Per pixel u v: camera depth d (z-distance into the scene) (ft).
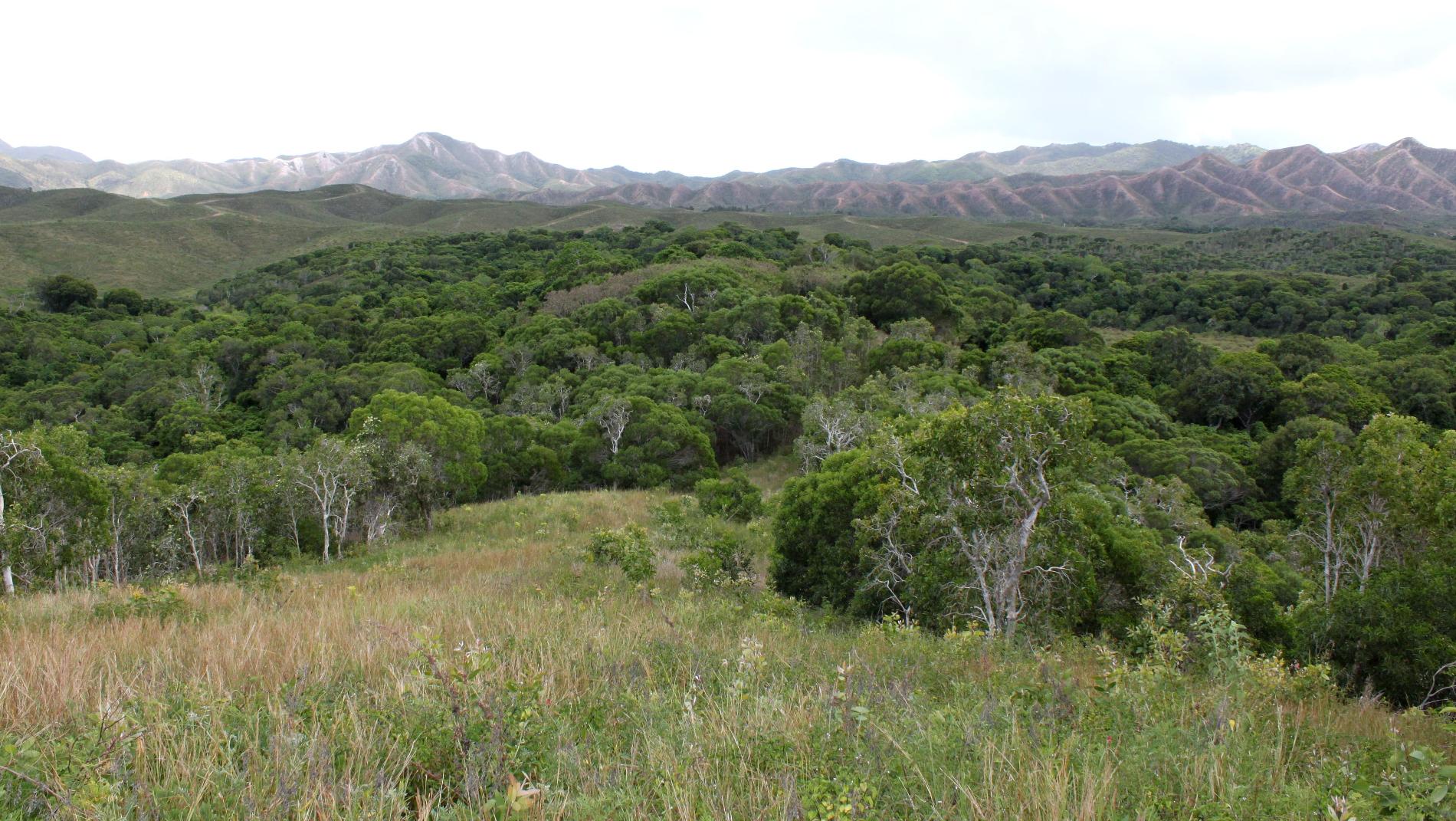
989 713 13.80
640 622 25.50
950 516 41.65
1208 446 139.54
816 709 13.88
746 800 9.96
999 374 156.46
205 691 13.65
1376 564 45.34
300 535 85.97
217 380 199.62
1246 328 271.28
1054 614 39.91
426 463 84.69
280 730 11.25
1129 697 15.48
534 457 114.21
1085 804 9.13
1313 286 306.96
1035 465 39.88
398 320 230.27
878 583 47.52
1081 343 200.54
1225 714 13.83
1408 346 207.21
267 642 19.02
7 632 21.38
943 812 9.54
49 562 56.90
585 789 10.23
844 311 202.69
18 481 58.44
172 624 23.34
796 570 59.57
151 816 8.91
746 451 139.95
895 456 49.60
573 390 155.53
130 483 77.51
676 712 14.11
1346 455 50.78
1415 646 32.53
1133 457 119.03
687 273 217.15
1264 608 46.85
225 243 480.64
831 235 373.61
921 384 132.67
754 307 177.17
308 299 296.71
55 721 12.21
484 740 11.34
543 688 14.21
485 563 59.41
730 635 26.25
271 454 136.98
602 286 231.30
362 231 541.34
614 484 115.96
